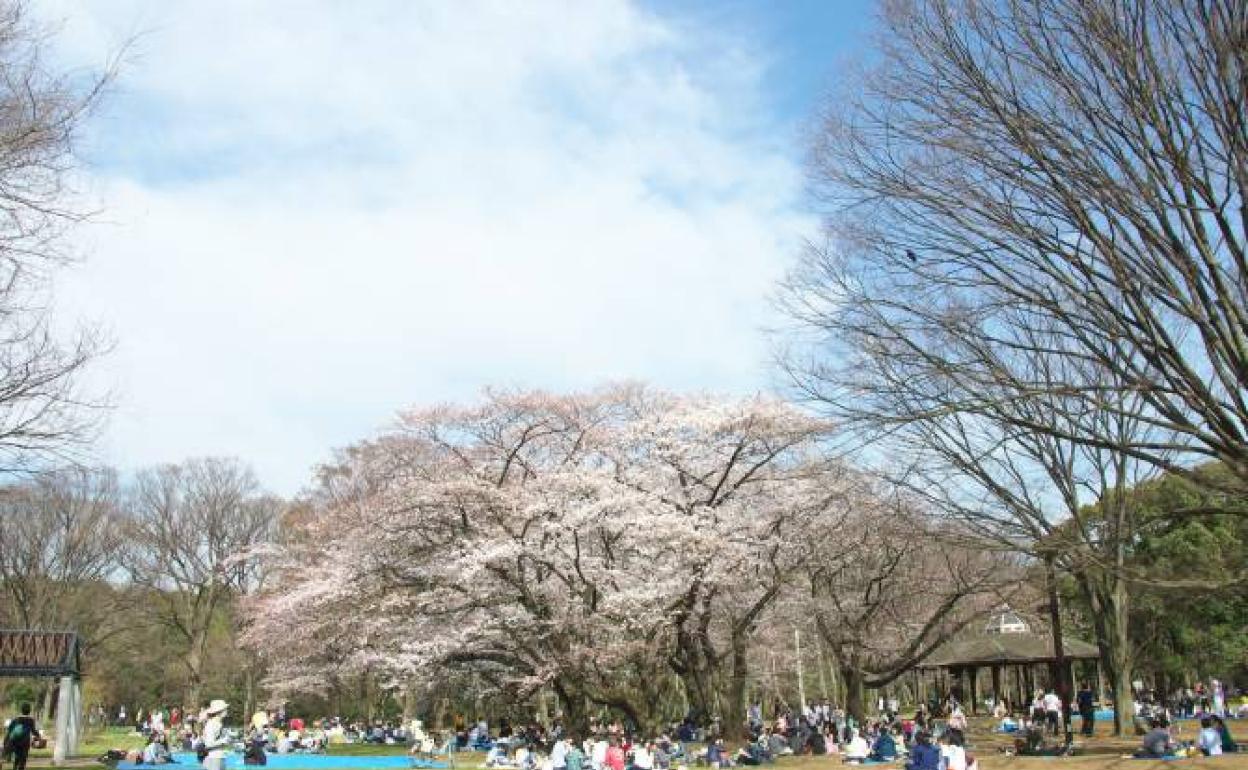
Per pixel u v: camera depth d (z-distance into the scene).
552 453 35.44
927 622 33.84
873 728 31.88
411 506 31.52
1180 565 31.81
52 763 27.92
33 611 46.44
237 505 54.03
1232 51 10.48
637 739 28.66
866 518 27.91
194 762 30.48
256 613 42.28
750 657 43.25
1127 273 12.23
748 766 27.25
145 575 51.97
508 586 31.55
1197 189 11.43
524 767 28.02
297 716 56.09
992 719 42.16
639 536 31.22
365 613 33.28
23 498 37.69
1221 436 12.37
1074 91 11.72
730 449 32.12
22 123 9.55
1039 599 34.03
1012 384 13.17
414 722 33.47
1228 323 11.85
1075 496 22.77
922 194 13.23
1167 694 43.72
